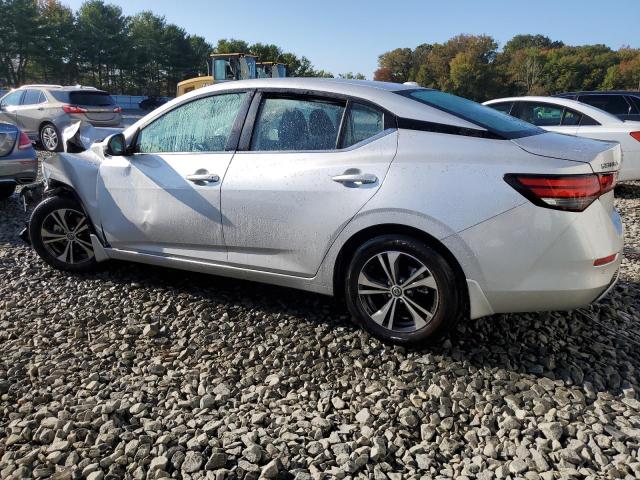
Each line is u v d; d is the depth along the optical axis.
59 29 60.66
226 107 3.55
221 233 3.45
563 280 2.68
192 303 3.73
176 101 3.78
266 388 2.70
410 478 2.10
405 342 3.00
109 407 2.50
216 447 2.24
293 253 3.23
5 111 13.20
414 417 2.46
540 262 2.67
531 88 92.38
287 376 2.84
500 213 2.67
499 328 3.31
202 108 3.66
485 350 3.05
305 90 3.29
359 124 3.09
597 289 2.76
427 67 97.31
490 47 94.31
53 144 12.52
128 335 3.28
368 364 2.94
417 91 3.28
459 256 2.76
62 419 2.43
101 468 2.14
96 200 3.99
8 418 2.48
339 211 3.02
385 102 3.05
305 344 3.16
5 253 4.85
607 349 3.07
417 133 2.93
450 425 2.42
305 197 3.12
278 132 3.34
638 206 7.50
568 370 2.85
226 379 2.81
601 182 2.70
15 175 6.45
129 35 66.56
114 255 4.04
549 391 2.67
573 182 2.60
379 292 3.05
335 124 3.16
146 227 3.77
